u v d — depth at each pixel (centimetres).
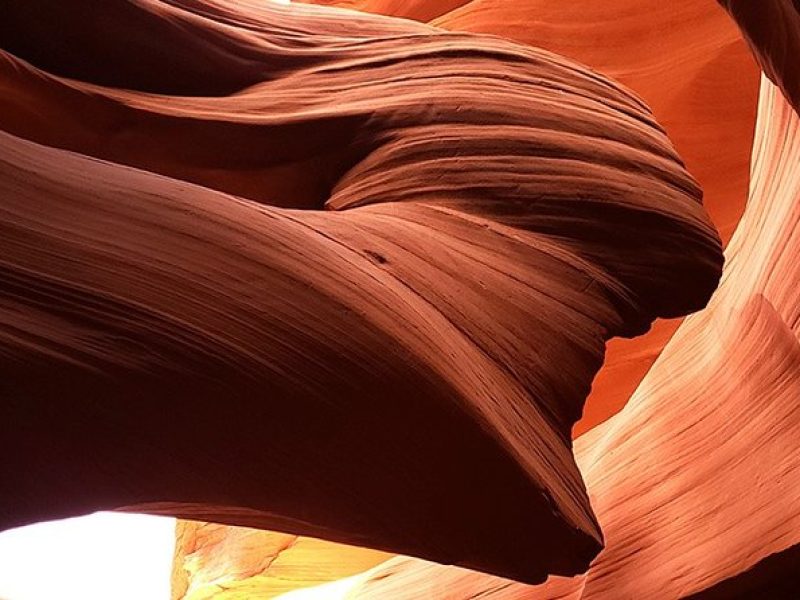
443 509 138
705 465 221
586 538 152
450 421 137
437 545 141
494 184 175
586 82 201
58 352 109
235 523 136
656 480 229
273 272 130
